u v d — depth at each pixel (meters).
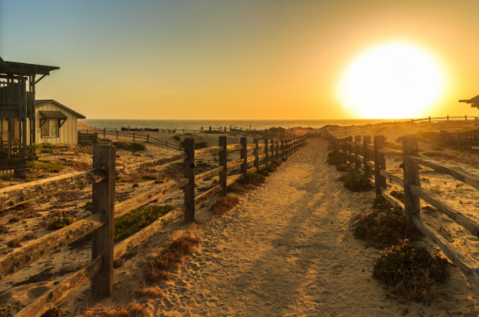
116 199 9.90
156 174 17.66
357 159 11.55
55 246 2.59
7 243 6.02
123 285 3.85
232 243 5.36
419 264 3.67
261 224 6.38
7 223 7.32
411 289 3.41
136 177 15.47
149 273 4.09
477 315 2.89
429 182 9.12
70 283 2.92
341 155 17.55
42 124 26.39
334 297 3.57
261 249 5.09
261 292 3.77
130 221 6.83
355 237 5.30
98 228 3.45
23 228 6.97
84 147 25.25
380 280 3.78
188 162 6.14
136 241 4.11
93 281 3.60
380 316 3.12
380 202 6.60
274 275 4.18
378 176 7.45
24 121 15.15
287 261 4.61
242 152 10.54
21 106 14.97
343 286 3.79
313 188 10.17
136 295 3.63
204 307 3.47
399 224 4.96
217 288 3.88
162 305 3.50
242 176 10.38
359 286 3.74
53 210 8.55
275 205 7.94
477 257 3.87
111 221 3.45
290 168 15.72
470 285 3.37
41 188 2.47
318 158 20.98
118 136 40.62
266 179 11.95
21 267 2.24
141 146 30.20
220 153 8.08
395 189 7.64
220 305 3.50
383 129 41.28
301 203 8.10
